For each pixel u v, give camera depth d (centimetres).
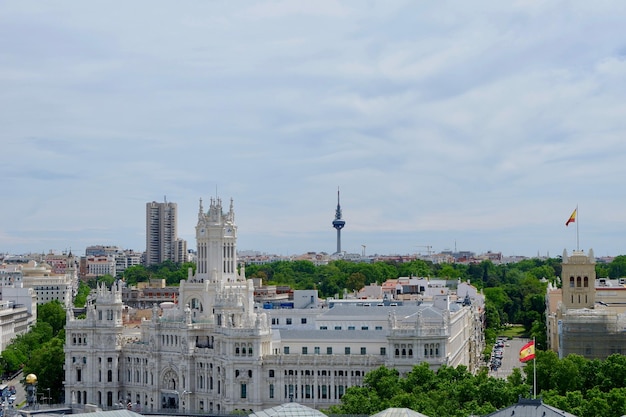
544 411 17900
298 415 18762
